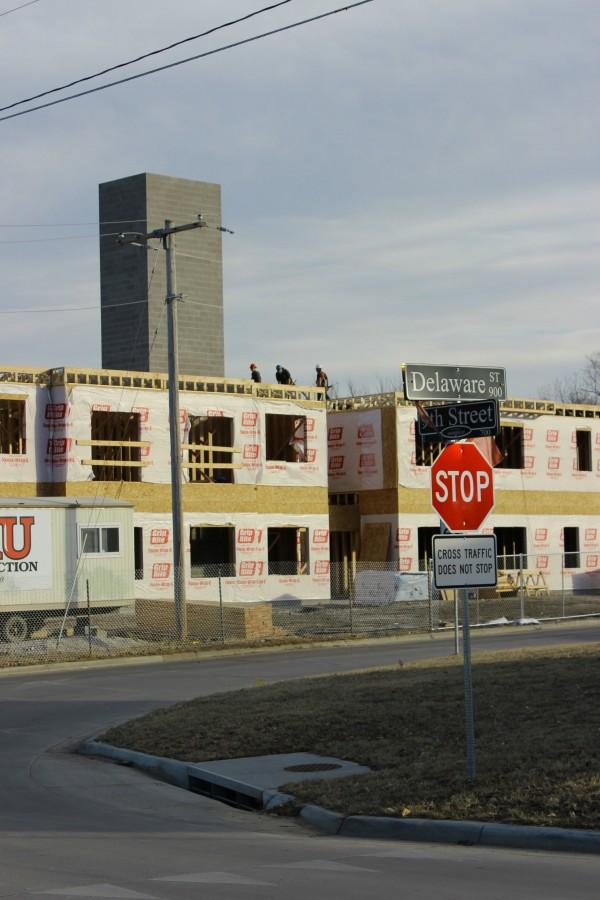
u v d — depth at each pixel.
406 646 33.69
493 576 12.91
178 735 17.30
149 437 45.84
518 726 15.37
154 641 34.91
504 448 57.56
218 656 32.97
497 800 12.07
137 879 9.58
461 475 13.40
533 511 57.31
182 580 34.75
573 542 60.19
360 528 54.12
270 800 13.39
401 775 13.48
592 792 11.84
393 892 9.12
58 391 43.81
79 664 30.83
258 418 49.41
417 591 48.25
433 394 26.88
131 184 64.06
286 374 53.03
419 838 11.63
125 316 64.19
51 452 43.81
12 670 29.67
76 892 9.04
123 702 23.08
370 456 53.72
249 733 16.81
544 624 41.44
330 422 55.34
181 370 63.50
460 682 19.23
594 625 41.00
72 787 14.98
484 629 39.50
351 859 10.57
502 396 27.98
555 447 58.47
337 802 12.70
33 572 35.19
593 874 9.77
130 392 45.34
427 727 15.96
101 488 44.34
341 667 27.52
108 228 65.00
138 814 13.27
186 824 12.68
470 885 9.38
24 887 9.23
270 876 9.75
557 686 17.91
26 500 35.53
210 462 47.38
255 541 48.84
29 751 17.88
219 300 66.12
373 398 54.34
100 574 36.56
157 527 45.81
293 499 50.22
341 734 16.22
